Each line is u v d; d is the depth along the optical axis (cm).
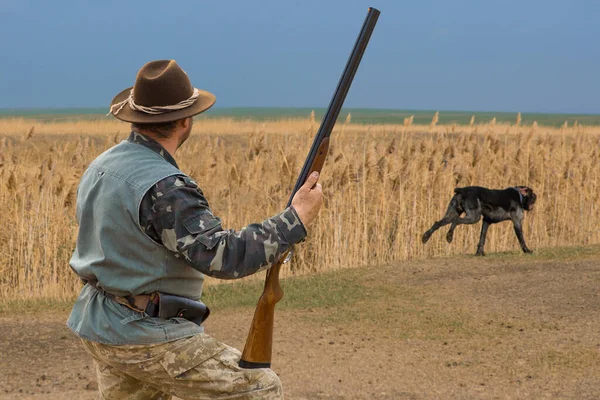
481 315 869
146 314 279
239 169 1283
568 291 958
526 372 647
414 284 1059
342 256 1232
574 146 1659
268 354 296
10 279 1084
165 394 313
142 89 286
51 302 1002
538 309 882
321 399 579
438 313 888
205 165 1315
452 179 1422
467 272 1123
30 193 1132
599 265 1116
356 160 1353
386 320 859
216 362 284
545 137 1672
